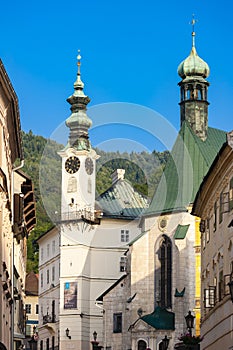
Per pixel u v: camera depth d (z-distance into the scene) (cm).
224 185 4984
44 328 12106
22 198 5453
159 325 9019
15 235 5562
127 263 9631
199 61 10644
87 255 11256
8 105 4012
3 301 4272
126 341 9612
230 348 4569
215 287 5300
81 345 11150
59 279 11450
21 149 5003
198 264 8769
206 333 5775
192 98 10525
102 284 11256
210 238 5653
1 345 3856
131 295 9456
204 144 10081
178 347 6869
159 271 9344
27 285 14950
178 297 8956
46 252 12381
